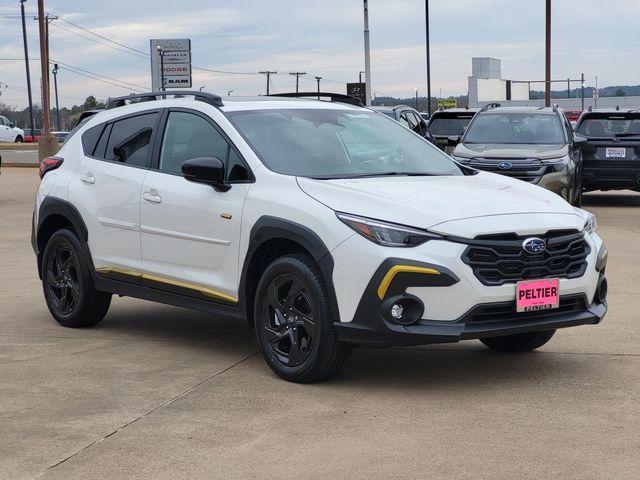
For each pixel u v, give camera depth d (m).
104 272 7.19
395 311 5.34
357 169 6.36
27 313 8.16
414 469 4.32
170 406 5.36
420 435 4.81
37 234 7.77
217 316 8.06
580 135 16.39
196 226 6.42
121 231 7.02
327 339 5.57
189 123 6.78
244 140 6.34
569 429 4.88
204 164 6.15
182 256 6.56
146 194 6.81
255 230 5.96
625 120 17.53
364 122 7.05
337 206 5.61
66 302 7.56
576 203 16.06
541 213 5.74
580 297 5.77
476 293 5.34
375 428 4.93
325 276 5.54
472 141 15.53
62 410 5.30
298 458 4.50
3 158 39.31
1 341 7.08
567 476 4.22
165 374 6.07
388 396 5.52
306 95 7.80
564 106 92.31
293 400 5.45
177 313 8.20
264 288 5.92
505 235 5.45
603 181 17.22
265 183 6.06
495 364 6.29
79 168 7.51
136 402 5.45
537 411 5.20
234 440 4.77
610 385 5.73
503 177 6.79
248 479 4.23
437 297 5.32
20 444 4.74
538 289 5.52
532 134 15.37
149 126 7.08
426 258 5.30
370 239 5.39
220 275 6.30
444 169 6.80
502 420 5.04
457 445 4.65
